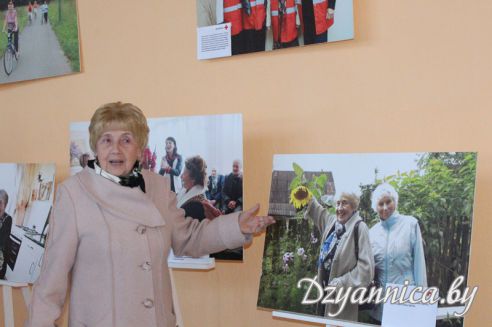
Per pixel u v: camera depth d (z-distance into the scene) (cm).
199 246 151
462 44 141
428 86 145
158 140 173
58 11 201
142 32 188
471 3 139
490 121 138
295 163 146
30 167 194
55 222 129
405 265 126
